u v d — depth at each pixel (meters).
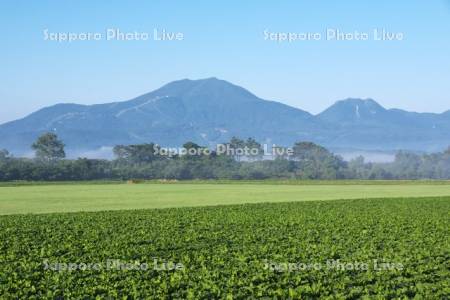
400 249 25.28
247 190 78.19
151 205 52.59
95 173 134.00
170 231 31.56
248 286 18.47
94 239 28.42
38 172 124.25
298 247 25.97
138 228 33.12
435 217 39.00
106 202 56.19
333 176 169.25
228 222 36.00
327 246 26.17
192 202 56.22
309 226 33.78
